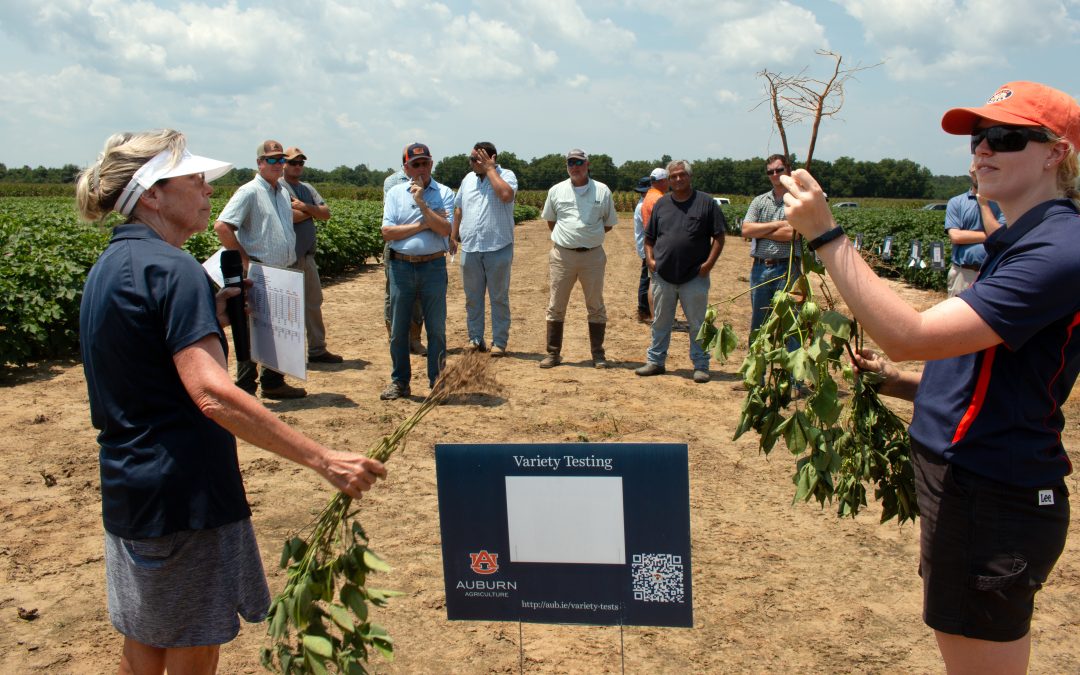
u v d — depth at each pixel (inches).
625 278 730.2
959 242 272.2
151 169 90.9
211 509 90.0
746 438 249.3
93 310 87.9
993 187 83.8
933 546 88.0
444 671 133.0
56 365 346.6
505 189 333.1
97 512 192.9
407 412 272.7
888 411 108.3
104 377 87.9
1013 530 82.9
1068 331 80.3
